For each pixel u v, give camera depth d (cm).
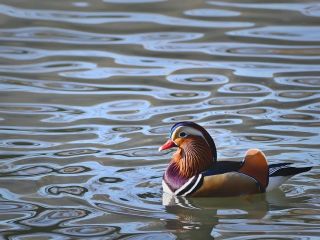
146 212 1212
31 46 1989
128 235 1134
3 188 1288
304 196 1261
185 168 1284
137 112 1605
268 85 1728
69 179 1319
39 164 1376
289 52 1917
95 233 1140
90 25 2120
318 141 1439
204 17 2159
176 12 2208
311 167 1266
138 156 1408
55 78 1795
